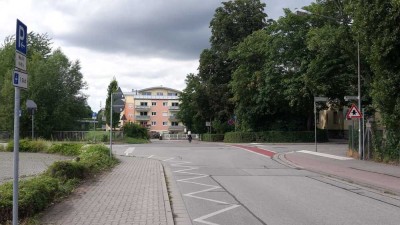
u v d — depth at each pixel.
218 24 61.12
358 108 24.31
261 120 52.84
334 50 27.00
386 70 20.22
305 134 49.31
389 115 20.78
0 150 31.08
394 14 19.05
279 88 46.03
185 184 14.08
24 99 51.16
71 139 49.44
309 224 8.05
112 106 21.25
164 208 9.22
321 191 12.52
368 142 23.73
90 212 8.69
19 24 5.57
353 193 12.21
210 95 61.53
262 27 60.47
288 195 11.68
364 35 20.69
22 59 5.67
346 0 23.61
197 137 87.81
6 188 8.34
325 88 37.16
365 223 8.16
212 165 21.27
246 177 16.14
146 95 135.50
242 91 50.72
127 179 14.37
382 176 16.20
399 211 9.43
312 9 30.97
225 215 8.94
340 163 21.81
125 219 8.07
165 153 29.92
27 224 7.23
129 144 44.84
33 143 30.78
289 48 44.44
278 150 33.16
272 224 8.06
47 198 9.05
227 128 63.34
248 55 49.84
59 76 55.47
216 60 61.62
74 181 12.75
